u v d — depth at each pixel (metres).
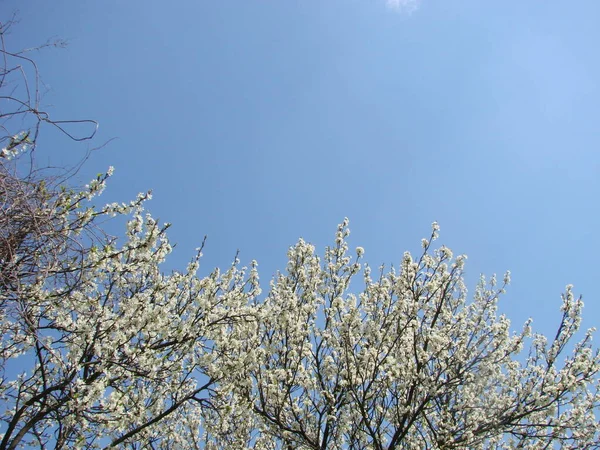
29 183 5.14
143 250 8.10
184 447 10.35
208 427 8.91
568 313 10.59
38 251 5.30
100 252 6.75
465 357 10.17
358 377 9.04
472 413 10.09
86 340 7.21
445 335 10.02
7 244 4.93
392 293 10.04
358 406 8.90
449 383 9.27
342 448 9.06
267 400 9.02
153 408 8.91
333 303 9.42
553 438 9.12
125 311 8.02
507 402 10.00
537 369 10.48
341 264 10.51
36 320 6.16
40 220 5.16
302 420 9.24
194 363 8.31
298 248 10.66
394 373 8.88
